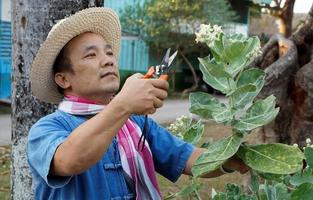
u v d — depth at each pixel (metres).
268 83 4.44
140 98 1.53
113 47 2.13
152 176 1.90
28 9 3.08
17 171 3.22
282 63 4.45
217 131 8.92
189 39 17.84
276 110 1.60
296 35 4.71
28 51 3.11
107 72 1.83
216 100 1.80
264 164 1.63
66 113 1.86
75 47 1.86
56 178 1.65
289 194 1.86
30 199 3.19
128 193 1.84
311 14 4.61
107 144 1.54
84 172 1.77
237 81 1.75
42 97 2.08
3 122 11.57
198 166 1.67
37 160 1.67
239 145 1.64
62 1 3.04
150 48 18.98
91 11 1.92
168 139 2.04
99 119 1.54
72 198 1.74
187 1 17.64
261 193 1.89
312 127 4.52
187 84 19.97
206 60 1.68
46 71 1.94
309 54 4.68
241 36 1.79
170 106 15.44
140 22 18.20
